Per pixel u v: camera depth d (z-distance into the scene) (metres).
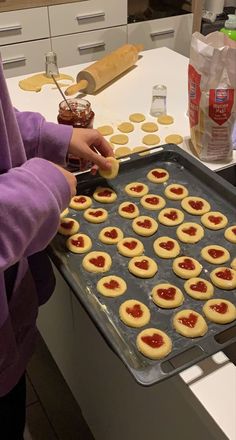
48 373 1.41
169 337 0.64
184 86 1.31
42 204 0.57
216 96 0.89
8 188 0.56
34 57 2.05
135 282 0.74
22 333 0.78
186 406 0.64
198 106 0.93
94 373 1.00
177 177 0.94
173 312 0.68
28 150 0.80
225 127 0.93
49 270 0.84
